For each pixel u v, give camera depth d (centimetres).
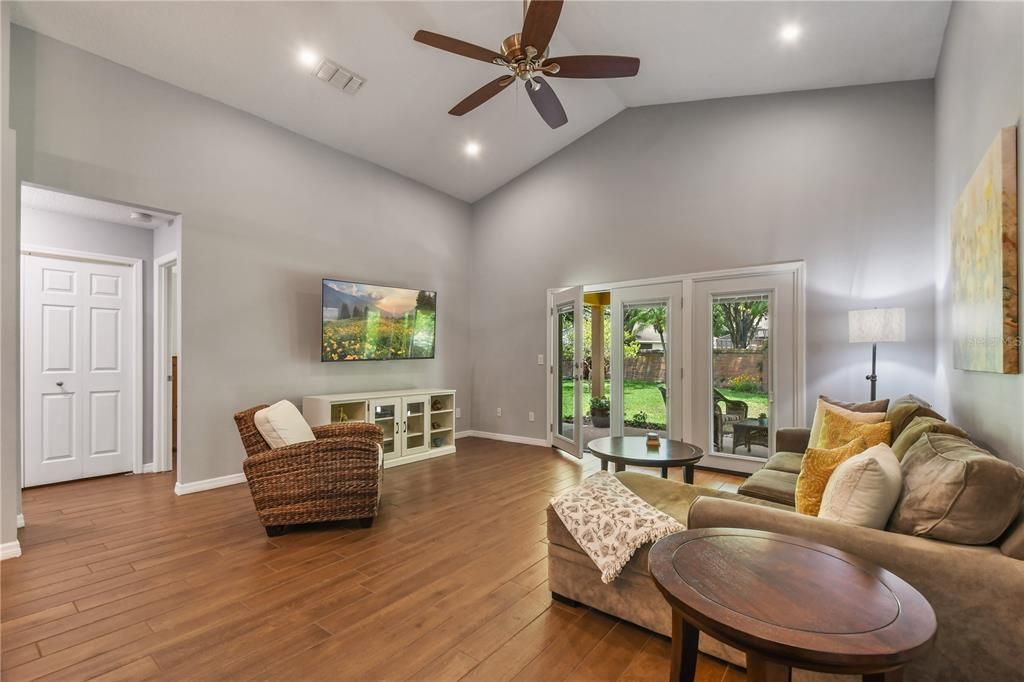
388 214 531
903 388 364
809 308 403
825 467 186
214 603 211
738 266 437
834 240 394
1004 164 176
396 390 513
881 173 377
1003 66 188
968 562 132
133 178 339
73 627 192
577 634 189
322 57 358
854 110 389
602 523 197
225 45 333
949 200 298
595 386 775
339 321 459
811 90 406
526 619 199
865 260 381
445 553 265
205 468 378
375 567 247
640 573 187
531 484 402
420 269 568
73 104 313
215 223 385
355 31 341
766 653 92
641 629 192
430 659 173
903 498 154
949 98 295
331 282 452
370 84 394
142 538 283
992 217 192
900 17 297
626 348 506
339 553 264
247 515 323
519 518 320
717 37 348
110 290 430
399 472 443
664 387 481
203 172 378
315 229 457
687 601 105
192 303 371
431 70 391
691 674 130
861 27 313
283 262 431
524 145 533
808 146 407
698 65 391
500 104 455
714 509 171
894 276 370
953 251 272
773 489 242
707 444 453
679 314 470
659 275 481
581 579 205
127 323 439
